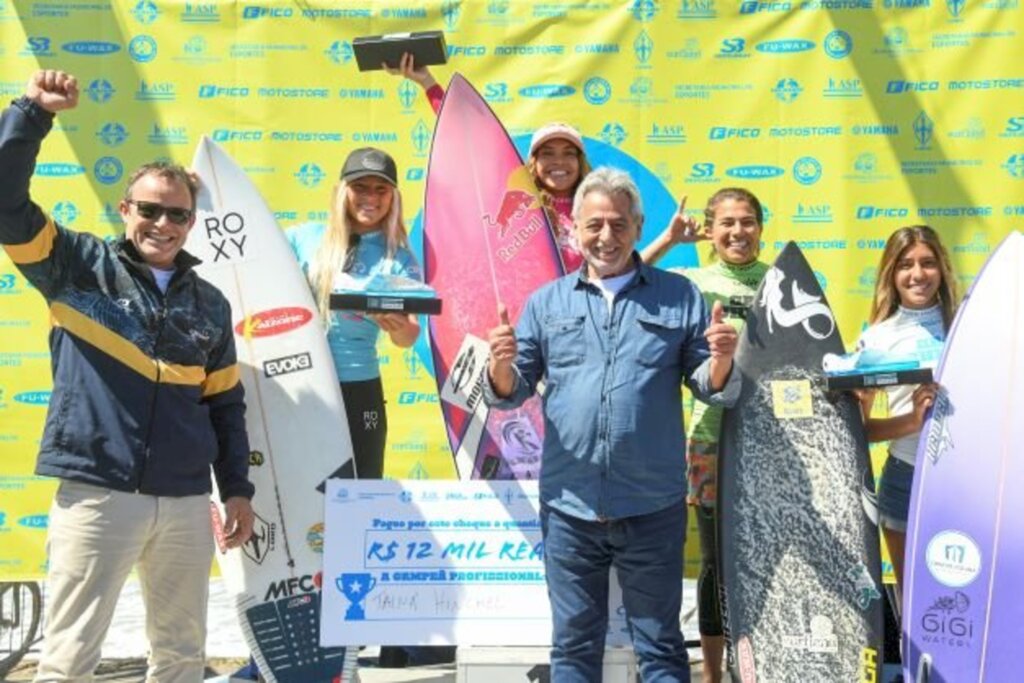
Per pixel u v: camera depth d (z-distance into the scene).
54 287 3.10
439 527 3.64
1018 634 3.33
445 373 3.93
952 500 3.47
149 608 3.22
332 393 3.78
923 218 4.71
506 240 3.99
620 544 3.23
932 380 3.41
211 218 3.87
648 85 4.73
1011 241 3.57
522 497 3.66
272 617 3.69
